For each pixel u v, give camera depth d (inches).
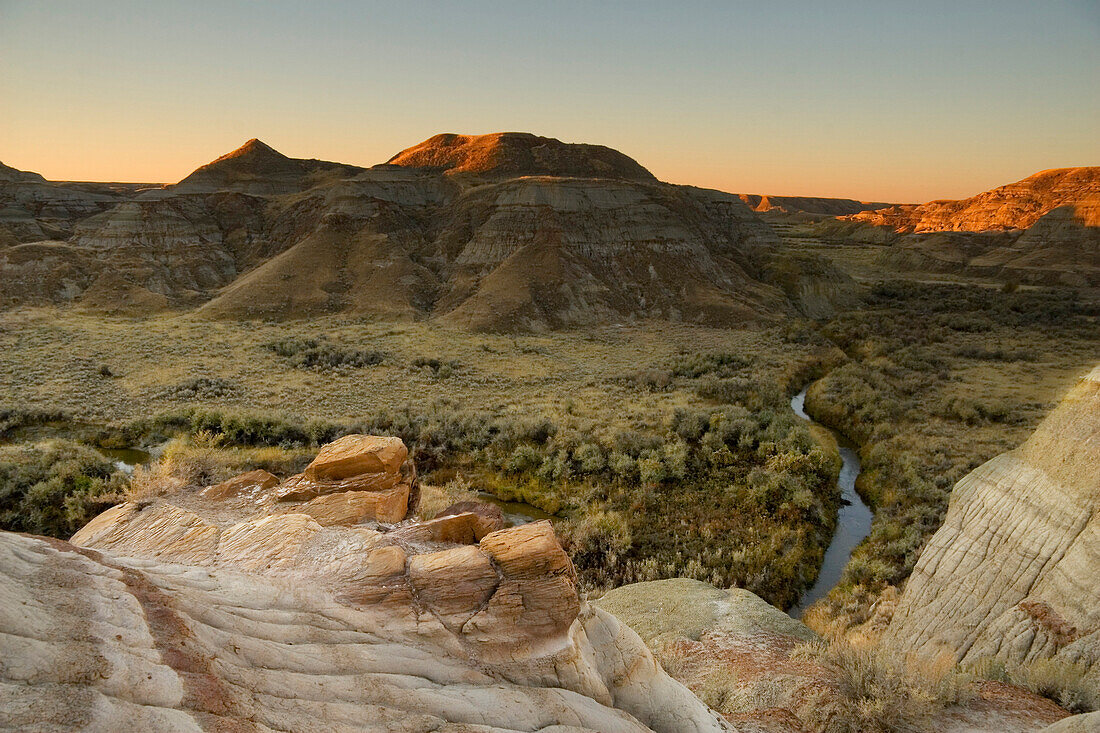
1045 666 397.1
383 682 195.5
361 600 244.5
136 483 525.7
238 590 223.3
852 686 342.3
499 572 259.9
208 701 141.3
